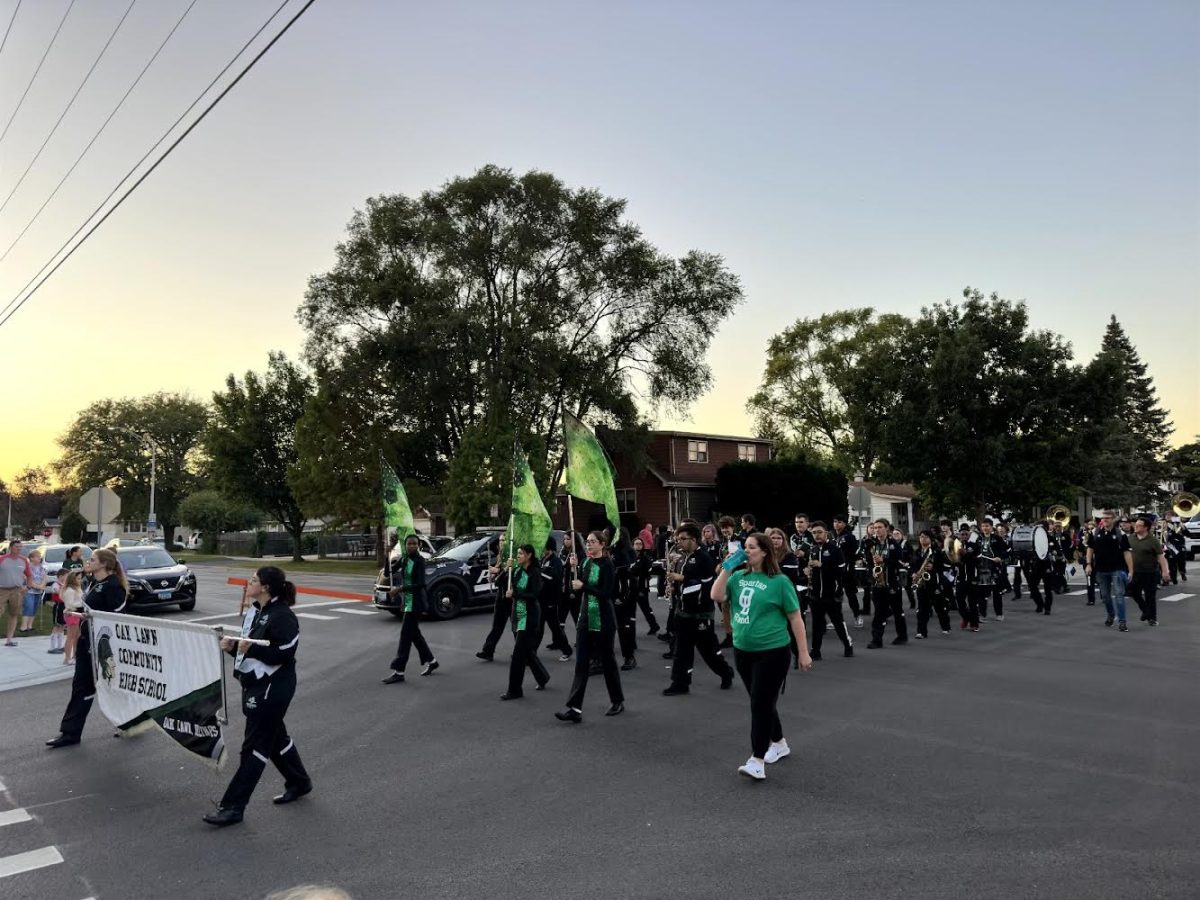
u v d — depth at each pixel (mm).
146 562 20047
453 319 33031
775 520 39344
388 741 7500
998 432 31625
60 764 7055
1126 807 5332
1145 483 63688
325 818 5539
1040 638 13016
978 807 5395
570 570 12562
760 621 6105
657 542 21703
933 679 9742
